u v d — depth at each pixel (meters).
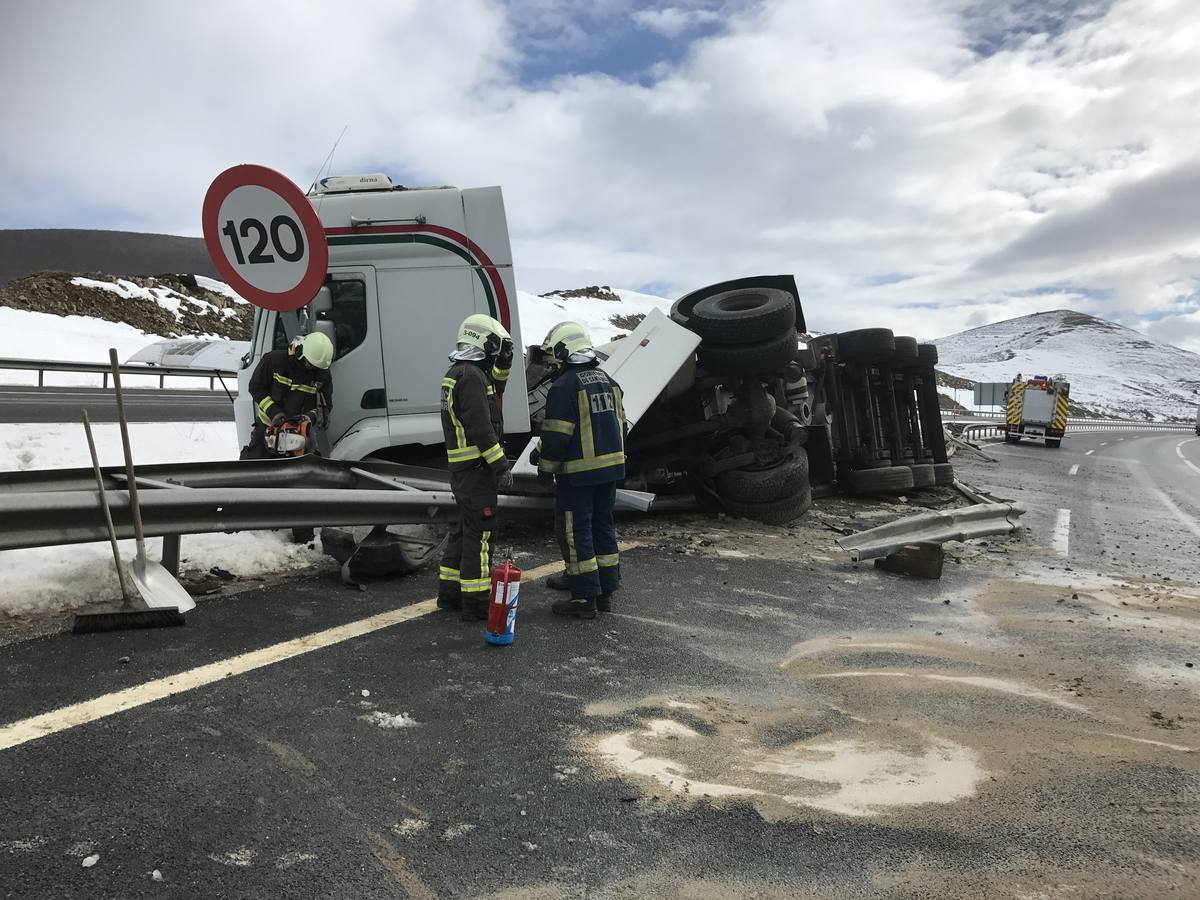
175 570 4.55
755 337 8.20
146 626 3.94
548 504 6.78
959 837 2.45
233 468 4.91
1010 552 7.80
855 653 4.35
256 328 6.52
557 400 4.60
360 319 6.31
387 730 2.99
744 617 4.95
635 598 5.28
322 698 3.23
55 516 3.81
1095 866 2.31
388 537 5.35
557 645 4.17
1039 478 16.89
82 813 2.28
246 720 2.97
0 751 2.60
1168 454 30.12
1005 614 5.38
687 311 9.52
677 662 4.02
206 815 2.32
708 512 8.91
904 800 2.68
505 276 6.50
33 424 9.00
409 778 2.64
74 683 3.20
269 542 5.57
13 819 2.22
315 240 5.40
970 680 3.98
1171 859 2.36
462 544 4.52
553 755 2.88
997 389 52.72
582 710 3.32
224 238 5.54
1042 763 3.02
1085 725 3.43
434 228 6.36
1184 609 5.67
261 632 4.00
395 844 2.25
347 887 2.04
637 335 7.96
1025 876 2.25
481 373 4.50
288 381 5.82
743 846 2.35
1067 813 2.62
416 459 6.55
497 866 2.18
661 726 3.21
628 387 7.72
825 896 2.12
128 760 2.60
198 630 3.97
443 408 4.55
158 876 2.02
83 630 3.78
